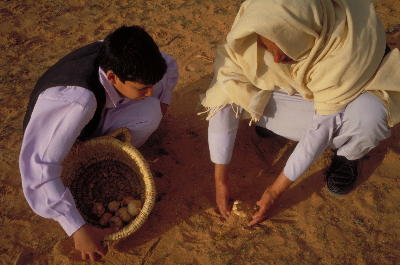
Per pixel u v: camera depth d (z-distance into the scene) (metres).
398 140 3.18
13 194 2.90
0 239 2.68
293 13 2.07
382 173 3.00
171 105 3.47
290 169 2.51
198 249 2.65
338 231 2.72
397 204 2.84
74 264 2.57
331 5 2.15
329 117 2.41
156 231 2.72
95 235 2.35
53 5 4.51
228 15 4.39
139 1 4.57
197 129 3.29
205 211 2.82
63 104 2.16
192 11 4.45
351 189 2.91
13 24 4.27
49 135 2.20
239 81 2.46
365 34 2.18
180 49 4.00
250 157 3.11
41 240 2.68
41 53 3.96
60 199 2.22
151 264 2.58
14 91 3.59
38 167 2.18
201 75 3.72
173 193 2.91
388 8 4.42
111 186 2.78
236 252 2.63
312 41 2.20
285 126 2.74
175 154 3.13
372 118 2.36
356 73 2.22
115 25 4.28
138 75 2.11
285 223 2.76
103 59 2.16
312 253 2.62
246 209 2.71
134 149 2.56
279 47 2.15
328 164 3.05
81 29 4.23
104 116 2.64
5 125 3.32
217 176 2.71
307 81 2.38
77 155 2.64
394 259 2.58
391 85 2.29
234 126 2.60
